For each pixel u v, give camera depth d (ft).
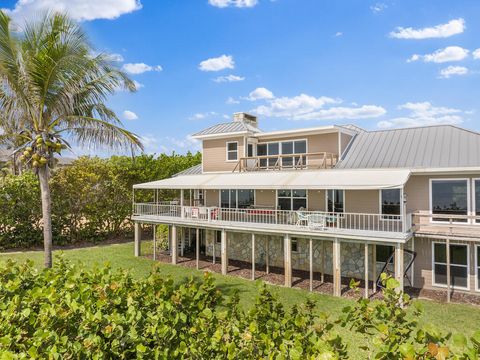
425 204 69.00
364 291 66.59
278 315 20.71
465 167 62.75
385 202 73.00
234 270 83.20
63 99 55.88
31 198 104.42
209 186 82.43
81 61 54.49
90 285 24.48
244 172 90.94
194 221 84.43
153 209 96.73
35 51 53.98
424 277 68.59
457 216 59.88
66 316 19.45
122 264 85.46
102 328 18.78
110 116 66.95
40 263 83.10
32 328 20.07
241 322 19.34
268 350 17.22
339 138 83.25
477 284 64.03
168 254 99.76
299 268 83.71
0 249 100.12
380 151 80.02
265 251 88.94
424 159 71.10
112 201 122.21
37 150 58.39
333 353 14.51
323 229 66.33
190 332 19.29
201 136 100.78
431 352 13.34
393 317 16.65
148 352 17.87
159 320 19.65
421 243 68.80
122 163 124.77
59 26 54.90
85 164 116.47
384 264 73.36
